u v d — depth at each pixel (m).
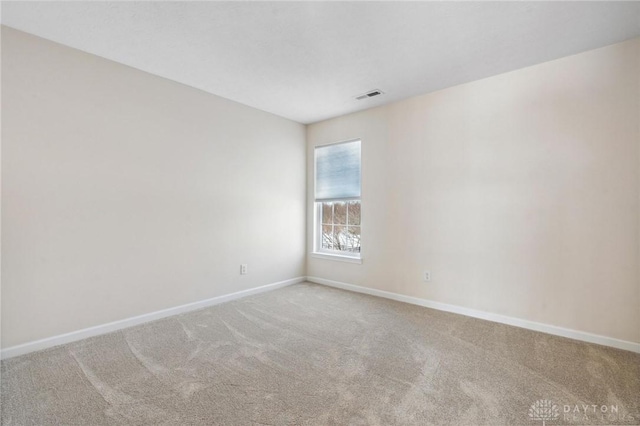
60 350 2.40
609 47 2.48
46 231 2.43
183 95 3.27
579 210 2.61
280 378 2.03
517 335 2.71
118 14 2.10
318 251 4.70
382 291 3.90
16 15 2.12
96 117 2.68
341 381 2.00
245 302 3.67
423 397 1.83
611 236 2.48
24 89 2.33
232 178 3.75
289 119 4.46
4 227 2.26
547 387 1.93
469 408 1.73
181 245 3.27
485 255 3.11
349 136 4.22
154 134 3.05
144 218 2.99
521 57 2.67
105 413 1.68
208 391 1.88
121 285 2.84
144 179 2.99
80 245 2.60
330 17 2.12
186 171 3.31
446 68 2.88
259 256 4.07
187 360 2.26
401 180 3.71
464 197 3.23
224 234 3.67
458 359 2.29
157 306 3.09
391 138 3.79
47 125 2.43
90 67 2.64
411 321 3.05
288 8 2.02
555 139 2.72
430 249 3.48
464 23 2.18
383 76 3.05
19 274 2.32
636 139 2.38
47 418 1.63
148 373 2.08
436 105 3.42
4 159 2.25
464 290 3.24
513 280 2.95
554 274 2.73
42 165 2.41
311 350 2.43
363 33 2.31
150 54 2.65
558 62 2.70
